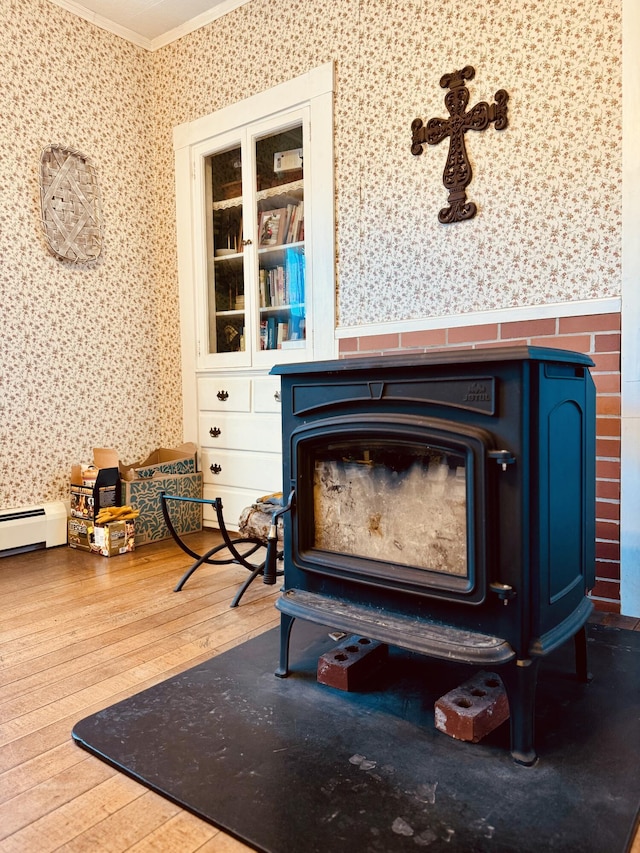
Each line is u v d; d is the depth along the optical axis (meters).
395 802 1.05
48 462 3.01
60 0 2.98
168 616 2.00
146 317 3.46
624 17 1.92
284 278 2.94
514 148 2.18
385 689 1.48
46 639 1.81
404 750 1.21
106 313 3.25
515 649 1.16
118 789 1.12
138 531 2.97
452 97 2.31
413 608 1.30
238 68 3.03
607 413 2.01
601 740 1.24
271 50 2.88
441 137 2.34
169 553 2.84
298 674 1.55
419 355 1.25
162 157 3.45
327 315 2.74
